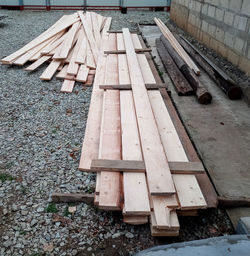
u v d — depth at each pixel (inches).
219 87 192.4
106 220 100.1
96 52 241.8
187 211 96.3
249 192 108.6
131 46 243.1
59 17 431.8
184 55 226.1
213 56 232.8
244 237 63.9
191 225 98.6
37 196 110.0
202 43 268.5
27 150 135.6
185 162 106.8
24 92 194.9
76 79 203.0
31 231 96.3
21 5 482.0
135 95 155.6
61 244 92.0
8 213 102.8
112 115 142.1
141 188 96.4
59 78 211.3
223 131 146.5
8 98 186.5
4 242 92.5
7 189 113.0
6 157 130.6
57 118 163.8
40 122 159.6
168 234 88.4
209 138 141.0
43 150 135.8
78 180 117.6
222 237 64.2
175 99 179.5
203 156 128.1
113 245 92.0
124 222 98.4
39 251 90.0
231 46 207.2
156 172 100.4
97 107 155.9
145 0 476.1
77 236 94.7
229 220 100.3
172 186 94.2
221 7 220.7
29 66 225.3
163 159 106.7
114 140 122.6
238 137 141.6
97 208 104.8
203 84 198.7
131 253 89.5
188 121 155.9
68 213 102.9
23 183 115.9
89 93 193.2
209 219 100.7
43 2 482.6
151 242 92.7
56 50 244.5
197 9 278.1
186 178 102.7
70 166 125.6
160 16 449.4
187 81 194.2
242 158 126.8
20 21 402.0
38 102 181.8
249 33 181.0
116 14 461.4
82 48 247.1
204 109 167.6
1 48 282.5
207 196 101.6
